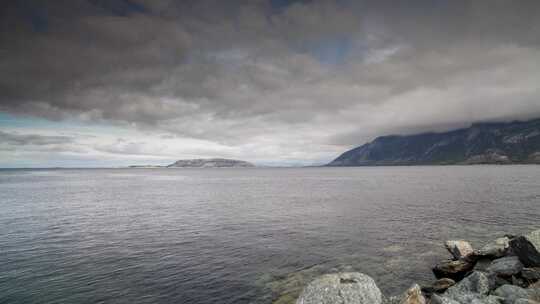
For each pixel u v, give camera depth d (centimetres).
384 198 7862
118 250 3284
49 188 12150
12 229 4375
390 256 3033
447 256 2989
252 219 5141
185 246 3450
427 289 2202
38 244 3528
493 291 1881
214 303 2058
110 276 2525
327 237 3831
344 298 1545
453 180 14225
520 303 1520
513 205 6009
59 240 3719
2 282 2378
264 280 2453
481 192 8488
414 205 6438
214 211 6066
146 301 2077
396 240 3616
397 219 4928
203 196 9106
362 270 2664
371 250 3244
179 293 2208
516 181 12331
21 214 5766
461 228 4162
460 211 5488
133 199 8312
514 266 2170
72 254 3134
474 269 2408
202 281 2431
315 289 1633
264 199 8175
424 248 3272
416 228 4234
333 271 2647
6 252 3191
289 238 3803
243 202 7538
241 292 2228
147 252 3212
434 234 3872
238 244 3534
